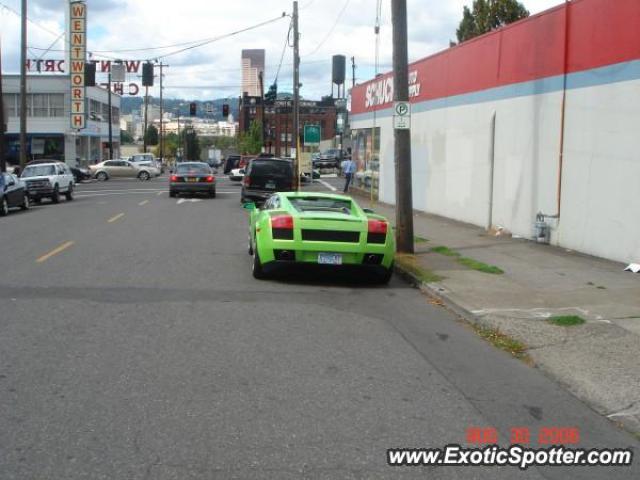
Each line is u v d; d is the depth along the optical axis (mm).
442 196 21500
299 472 4422
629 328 8078
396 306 9695
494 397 6023
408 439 5023
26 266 12148
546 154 14977
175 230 18609
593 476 4598
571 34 13930
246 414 5371
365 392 5996
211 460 4551
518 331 7957
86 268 12016
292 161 29938
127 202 30547
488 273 11633
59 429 5000
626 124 12219
